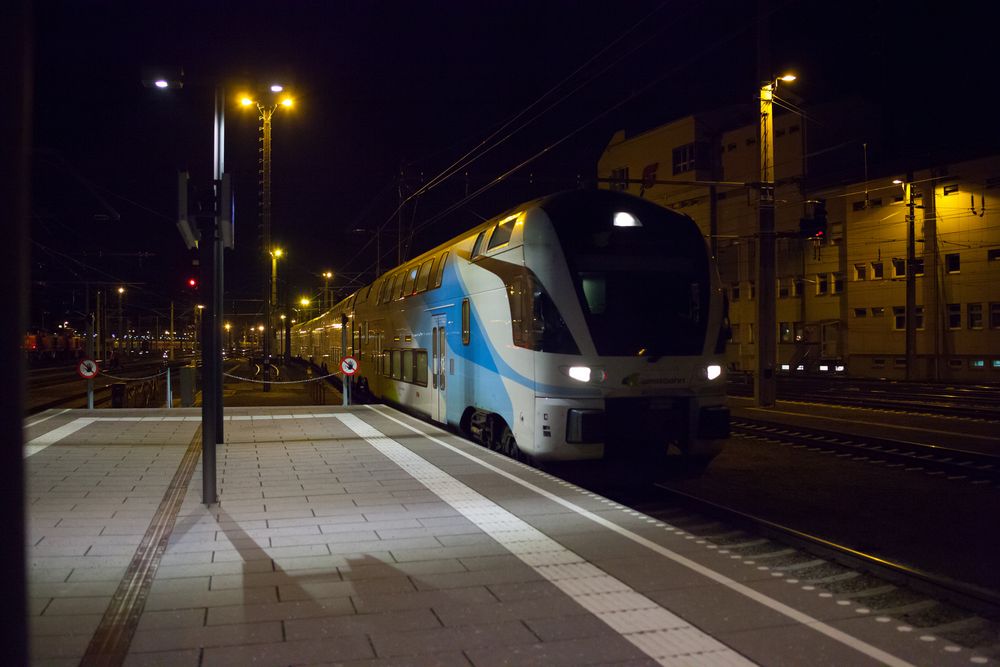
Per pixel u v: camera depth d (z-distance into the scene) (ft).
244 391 105.09
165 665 12.69
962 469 36.86
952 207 126.93
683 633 14.17
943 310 128.36
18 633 6.83
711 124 162.91
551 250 35.42
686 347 35.83
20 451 6.93
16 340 6.95
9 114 6.99
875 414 66.08
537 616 15.03
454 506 25.23
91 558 19.13
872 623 14.75
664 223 37.63
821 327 149.38
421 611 15.33
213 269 26.09
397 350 64.59
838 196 144.66
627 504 31.99
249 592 16.51
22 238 7.06
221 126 32.19
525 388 35.58
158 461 35.17
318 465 33.78
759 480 36.19
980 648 16.17
